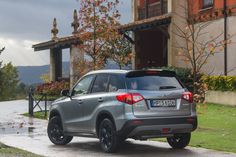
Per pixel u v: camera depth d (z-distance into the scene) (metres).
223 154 10.91
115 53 26.81
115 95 11.15
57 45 36.75
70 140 13.33
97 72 12.19
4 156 11.15
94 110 11.77
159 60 32.53
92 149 12.35
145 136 10.90
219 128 15.47
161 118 10.89
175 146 12.02
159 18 28.66
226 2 25.55
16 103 34.91
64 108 13.01
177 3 28.38
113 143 11.12
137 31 31.66
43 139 14.82
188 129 11.22
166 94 11.05
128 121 10.74
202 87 18.39
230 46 25.16
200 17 27.08
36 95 35.16
